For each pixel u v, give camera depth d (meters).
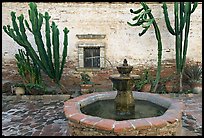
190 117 5.62
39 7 8.63
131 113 4.45
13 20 7.57
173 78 8.66
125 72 4.45
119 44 8.68
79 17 8.62
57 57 7.84
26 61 8.44
